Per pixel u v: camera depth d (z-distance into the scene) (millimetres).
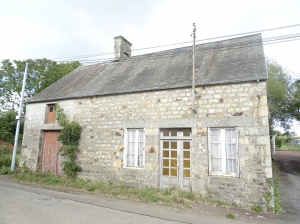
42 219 4547
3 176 10047
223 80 6973
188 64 9414
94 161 8922
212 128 7086
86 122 9422
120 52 13125
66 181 8641
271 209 5906
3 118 21703
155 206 6008
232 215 5375
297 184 9492
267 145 6234
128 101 8609
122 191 7363
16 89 24516
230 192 6445
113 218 4852
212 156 6957
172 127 7629
